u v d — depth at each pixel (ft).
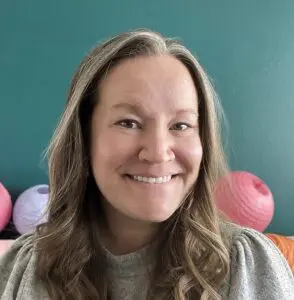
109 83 2.34
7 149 7.17
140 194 2.29
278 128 7.65
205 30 7.44
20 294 2.57
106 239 2.69
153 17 7.33
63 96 7.21
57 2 7.10
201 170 2.63
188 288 2.45
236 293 2.44
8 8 6.99
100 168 2.35
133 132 2.27
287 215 7.75
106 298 2.57
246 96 7.56
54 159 2.69
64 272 2.58
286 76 7.61
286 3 7.55
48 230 2.68
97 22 7.22
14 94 7.11
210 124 2.55
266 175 7.68
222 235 2.69
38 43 7.10
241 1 7.47
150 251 2.59
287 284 2.55
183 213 2.61
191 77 2.43
